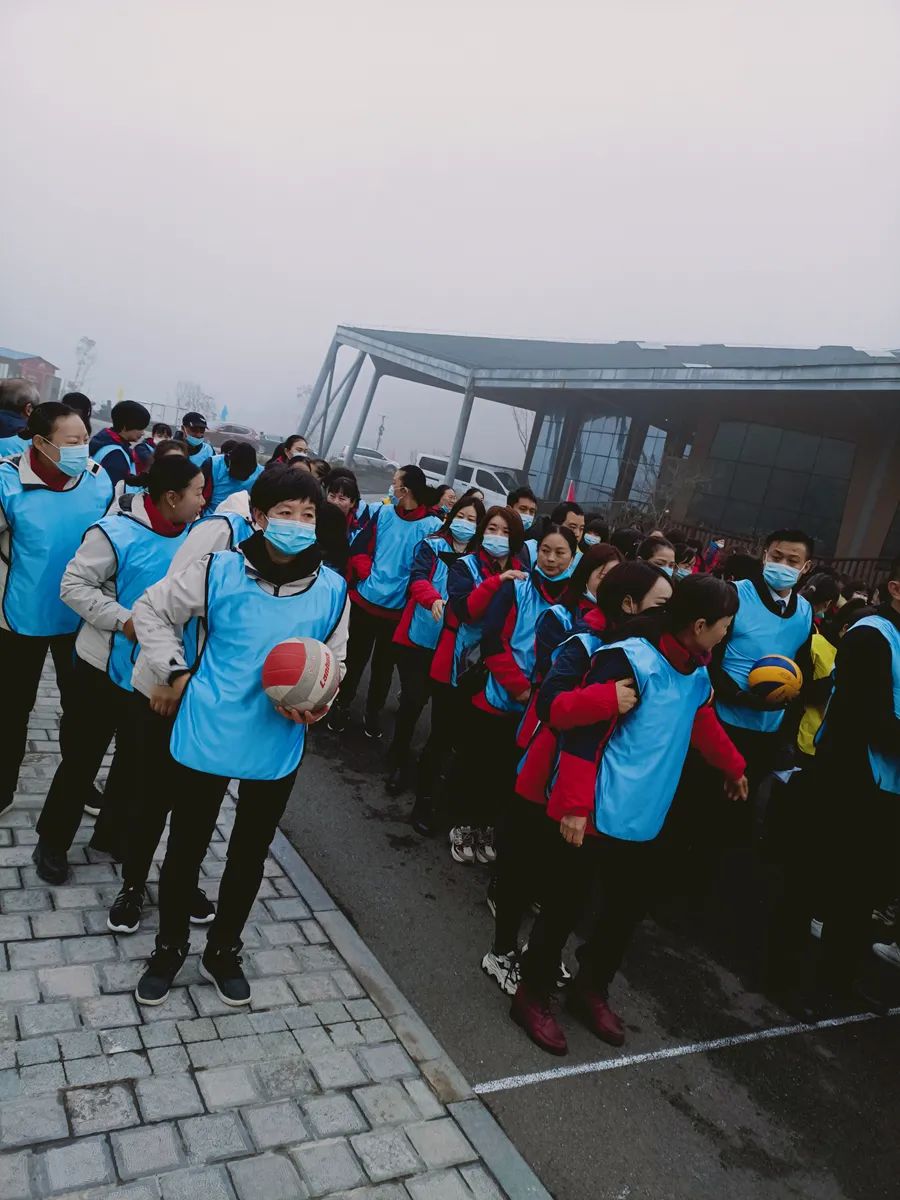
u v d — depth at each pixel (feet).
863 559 65.21
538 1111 9.80
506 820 11.85
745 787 11.12
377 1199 7.98
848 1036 12.60
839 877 12.72
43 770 14.49
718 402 79.41
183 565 10.11
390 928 12.79
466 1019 11.07
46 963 9.96
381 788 17.71
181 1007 9.80
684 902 15.65
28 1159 7.53
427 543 17.47
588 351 99.04
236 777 9.18
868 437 70.33
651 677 9.80
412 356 84.64
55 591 11.85
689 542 24.57
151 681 9.75
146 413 21.07
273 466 9.02
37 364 223.71
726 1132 10.16
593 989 11.53
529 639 14.11
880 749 12.23
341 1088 9.18
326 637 9.44
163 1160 7.82
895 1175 10.05
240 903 9.93
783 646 15.26
